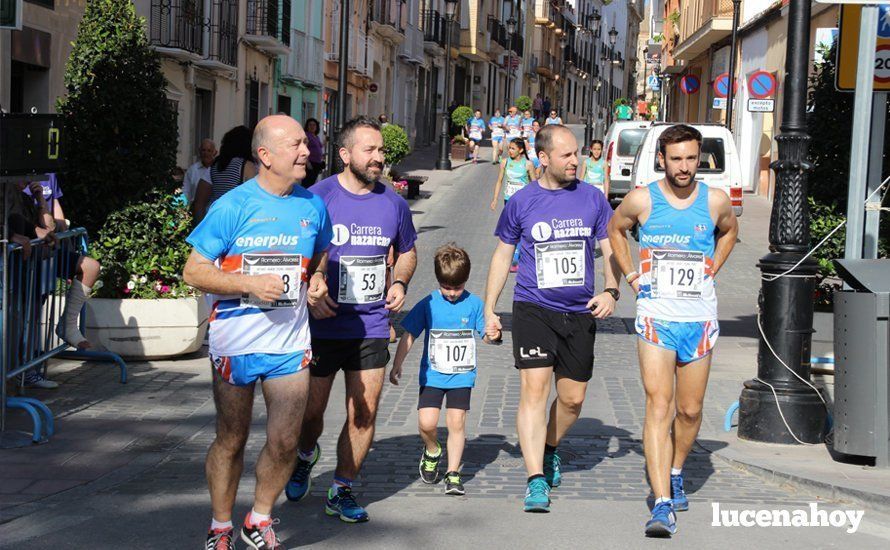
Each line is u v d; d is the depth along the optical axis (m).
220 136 27.92
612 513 6.35
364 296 6.08
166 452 7.54
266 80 32.38
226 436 5.33
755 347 11.96
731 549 5.75
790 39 7.86
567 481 7.04
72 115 11.15
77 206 11.20
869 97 7.84
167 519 6.09
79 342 9.28
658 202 6.09
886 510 6.45
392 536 5.86
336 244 6.07
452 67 62.47
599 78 98.81
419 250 20.17
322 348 6.09
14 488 6.63
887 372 7.03
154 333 10.27
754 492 6.87
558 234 6.47
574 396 6.62
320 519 6.15
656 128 21.53
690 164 5.96
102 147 11.12
